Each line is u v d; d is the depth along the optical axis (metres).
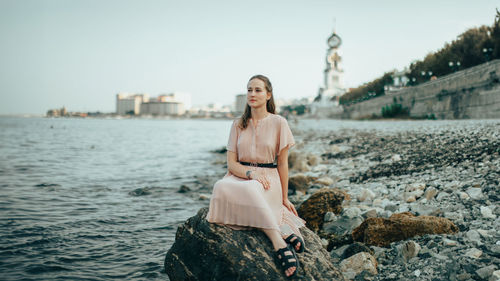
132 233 6.72
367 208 6.80
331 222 6.18
